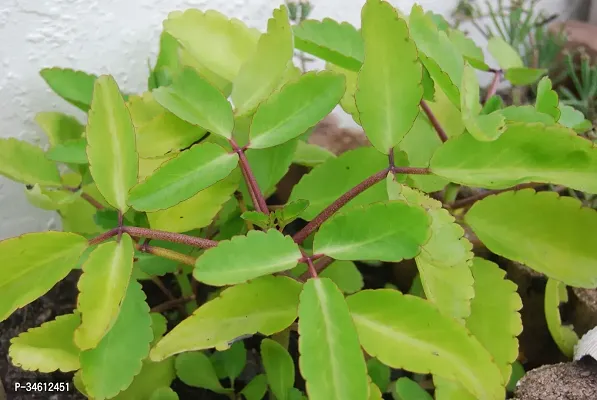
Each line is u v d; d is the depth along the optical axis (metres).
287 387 0.63
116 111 0.57
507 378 0.59
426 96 0.64
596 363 0.62
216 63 0.69
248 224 0.68
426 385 0.68
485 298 0.62
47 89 0.77
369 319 0.55
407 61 0.56
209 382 0.67
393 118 0.57
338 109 0.89
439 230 0.54
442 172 0.56
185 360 0.67
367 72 0.56
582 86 0.91
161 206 0.56
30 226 0.83
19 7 0.71
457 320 0.55
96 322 0.52
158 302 0.80
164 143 0.63
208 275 0.51
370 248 0.53
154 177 0.56
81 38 0.76
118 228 0.56
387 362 0.53
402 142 0.71
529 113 0.60
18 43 0.73
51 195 0.69
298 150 0.75
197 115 0.60
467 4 0.93
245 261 0.53
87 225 0.74
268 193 0.68
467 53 0.75
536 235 0.62
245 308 0.56
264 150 0.68
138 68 0.80
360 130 0.86
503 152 0.55
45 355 0.60
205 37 0.69
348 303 0.55
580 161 0.54
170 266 0.64
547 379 0.62
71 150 0.66
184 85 0.61
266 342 0.63
